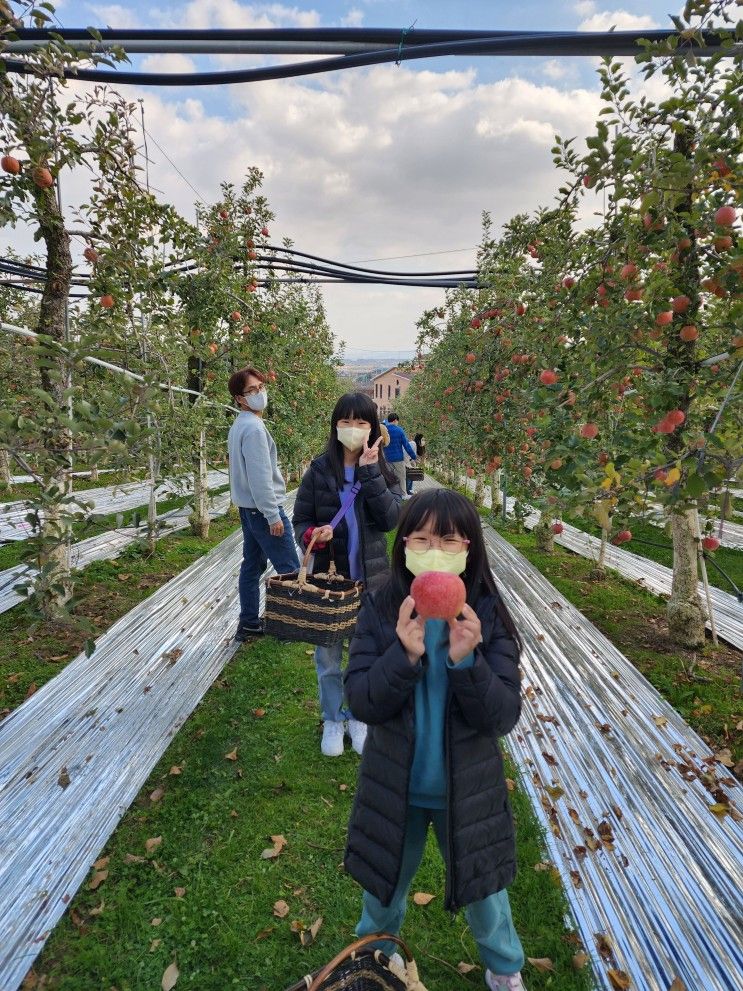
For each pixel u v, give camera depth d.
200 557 6.40
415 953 1.91
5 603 4.61
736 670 3.80
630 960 1.89
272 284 9.28
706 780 2.73
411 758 1.44
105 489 9.88
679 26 2.73
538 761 2.93
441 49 3.42
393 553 1.53
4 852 2.27
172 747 3.02
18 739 2.96
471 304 8.88
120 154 4.12
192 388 7.02
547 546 7.12
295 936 1.98
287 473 10.69
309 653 4.15
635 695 3.52
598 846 2.36
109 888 2.16
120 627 4.36
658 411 3.04
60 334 4.15
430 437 13.78
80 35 3.59
